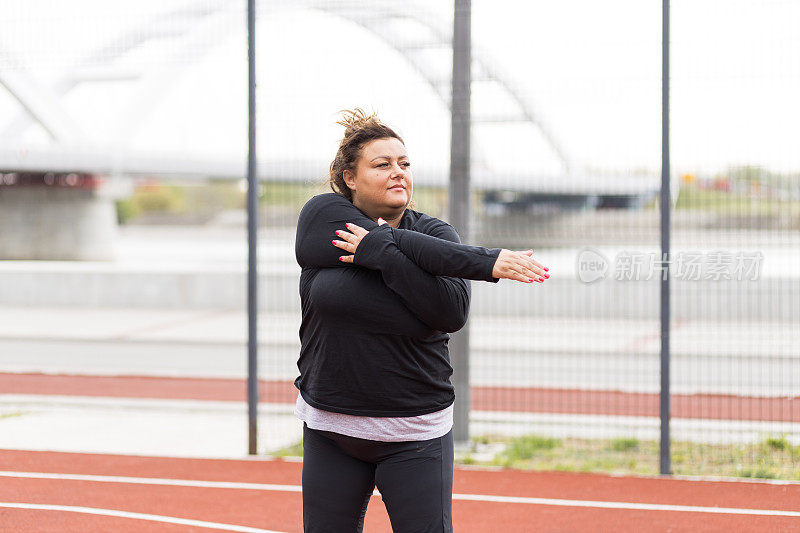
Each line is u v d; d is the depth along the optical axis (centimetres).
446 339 467
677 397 1603
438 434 459
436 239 439
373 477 476
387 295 444
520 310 2827
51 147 5753
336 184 486
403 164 474
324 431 465
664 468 1062
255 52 1138
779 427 1322
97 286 3472
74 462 1132
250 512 909
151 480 1040
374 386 448
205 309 3384
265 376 1931
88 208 6212
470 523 875
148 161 6353
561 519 888
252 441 1170
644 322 2706
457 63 1174
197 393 1725
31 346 2450
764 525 865
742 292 2661
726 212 1516
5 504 935
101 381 1878
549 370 1962
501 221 1930
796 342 2283
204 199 17050
